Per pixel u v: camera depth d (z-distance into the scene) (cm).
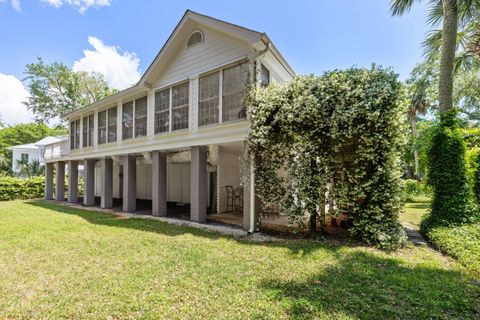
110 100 1148
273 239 616
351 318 270
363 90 559
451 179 646
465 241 500
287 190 654
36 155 2970
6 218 927
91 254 494
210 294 326
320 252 497
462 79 1384
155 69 946
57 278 381
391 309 286
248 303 302
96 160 1384
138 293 329
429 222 660
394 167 566
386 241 528
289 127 620
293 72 927
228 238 625
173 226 765
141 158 1202
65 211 1109
